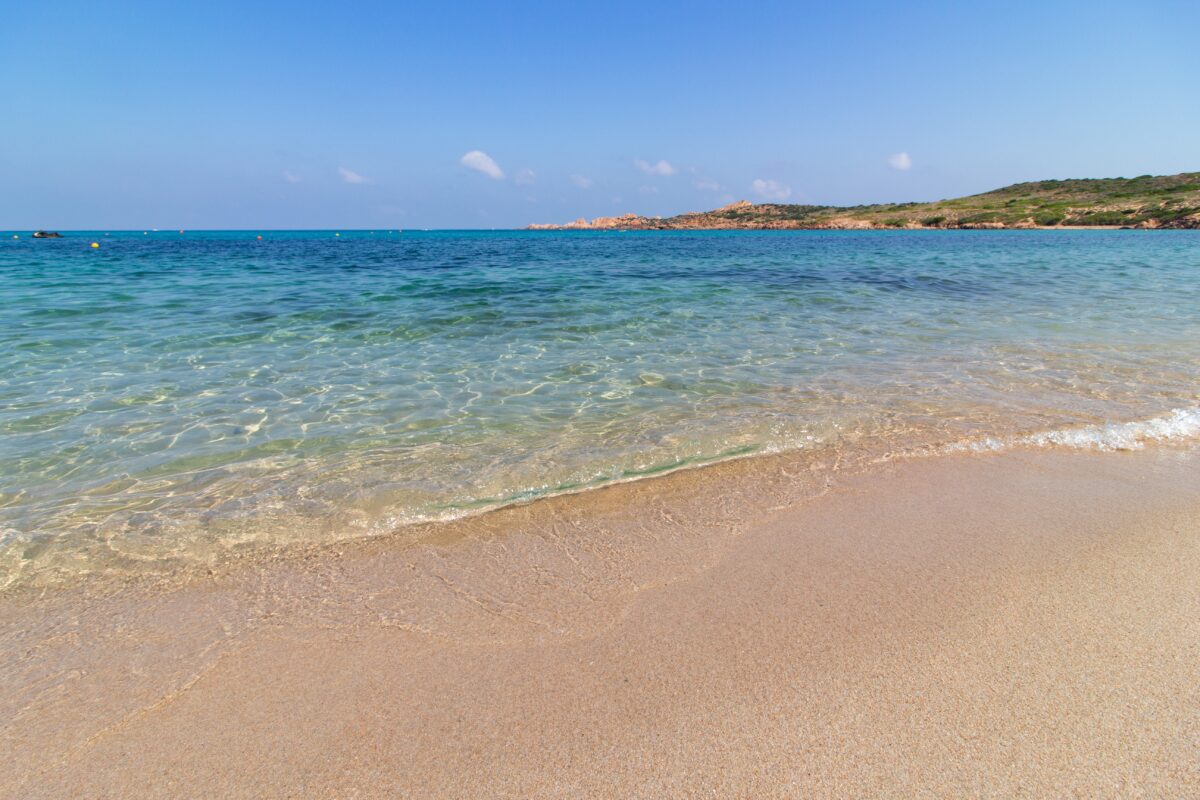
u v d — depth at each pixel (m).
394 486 4.38
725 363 7.82
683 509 4.11
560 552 3.60
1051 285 16.59
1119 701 2.41
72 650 2.79
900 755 2.19
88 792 2.09
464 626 2.94
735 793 2.06
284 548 3.64
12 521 3.89
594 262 26.00
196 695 2.52
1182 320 10.87
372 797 2.06
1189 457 4.93
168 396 6.34
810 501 4.21
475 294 14.16
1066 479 4.55
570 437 5.31
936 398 6.36
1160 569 3.37
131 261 25.16
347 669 2.66
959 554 3.54
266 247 43.12
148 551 3.59
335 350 8.46
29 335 8.95
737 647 2.77
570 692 2.52
